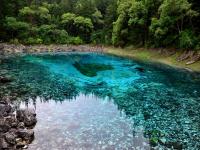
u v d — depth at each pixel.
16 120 19.25
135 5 68.50
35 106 24.22
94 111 23.44
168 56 55.66
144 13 68.12
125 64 51.44
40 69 43.91
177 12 54.22
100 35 97.69
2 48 67.38
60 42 90.81
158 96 28.81
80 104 25.44
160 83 34.94
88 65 50.00
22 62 50.88
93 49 82.56
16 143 16.20
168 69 45.38
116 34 78.50
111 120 21.28
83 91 30.62
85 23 98.88
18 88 30.59
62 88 31.67
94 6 109.25
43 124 19.83
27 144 16.42
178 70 44.25
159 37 58.97
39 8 96.06
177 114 23.09
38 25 95.06
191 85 33.75
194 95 29.16
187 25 56.56
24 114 20.38
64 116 21.81
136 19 69.00
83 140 17.34
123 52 73.69
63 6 109.88
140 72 42.78
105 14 111.19
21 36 82.00
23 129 18.08
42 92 29.39
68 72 42.19
